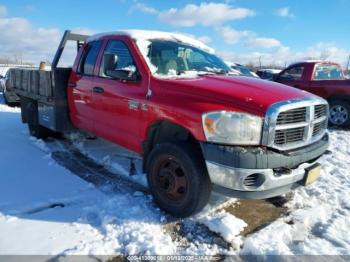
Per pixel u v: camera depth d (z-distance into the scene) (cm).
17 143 584
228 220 315
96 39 467
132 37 402
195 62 423
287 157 289
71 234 292
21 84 651
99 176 435
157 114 338
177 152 316
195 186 308
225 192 294
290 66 947
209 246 287
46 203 349
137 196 375
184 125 308
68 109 529
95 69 448
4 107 1085
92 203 354
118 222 313
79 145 576
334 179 454
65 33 539
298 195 393
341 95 845
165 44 417
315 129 334
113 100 404
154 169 345
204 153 293
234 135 282
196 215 333
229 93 301
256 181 283
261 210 354
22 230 296
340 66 977
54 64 520
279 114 285
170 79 349
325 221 336
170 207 333
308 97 325
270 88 330
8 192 373
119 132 407
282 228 313
